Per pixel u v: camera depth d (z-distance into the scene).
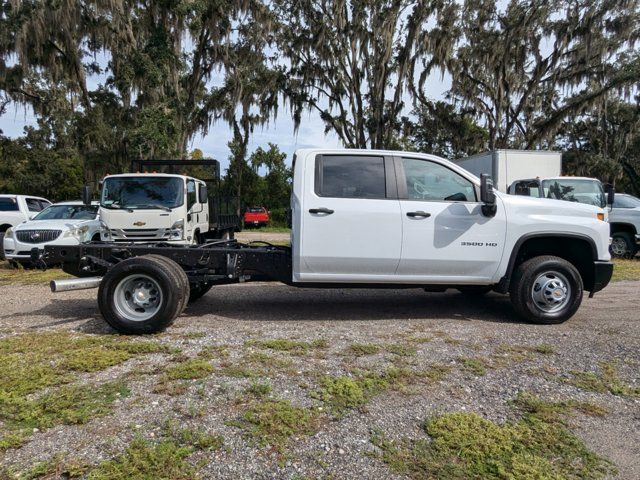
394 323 5.66
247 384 3.66
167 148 18.78
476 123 27.47
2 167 31.52
